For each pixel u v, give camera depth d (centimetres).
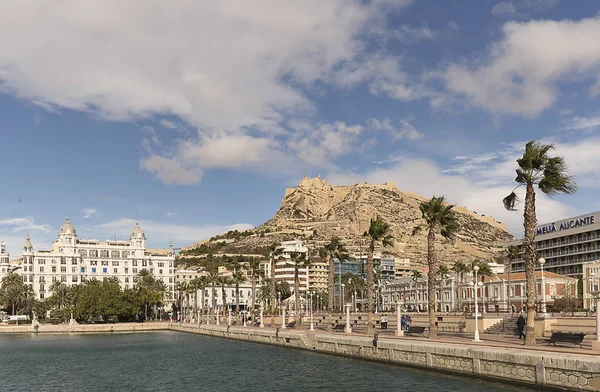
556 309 9269
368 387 4356
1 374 6438
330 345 7081
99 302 17575
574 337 4303
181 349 9294
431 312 5944
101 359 7994
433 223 6234
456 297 16162
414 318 8881
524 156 4981
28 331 16800
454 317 8019
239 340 10900
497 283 13712
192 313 19050
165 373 6138
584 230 15762
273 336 9175
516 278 13088
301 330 9056
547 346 4506
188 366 6706
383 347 5700
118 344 11044
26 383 5678
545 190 4925
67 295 19875
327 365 5950
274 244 12850
